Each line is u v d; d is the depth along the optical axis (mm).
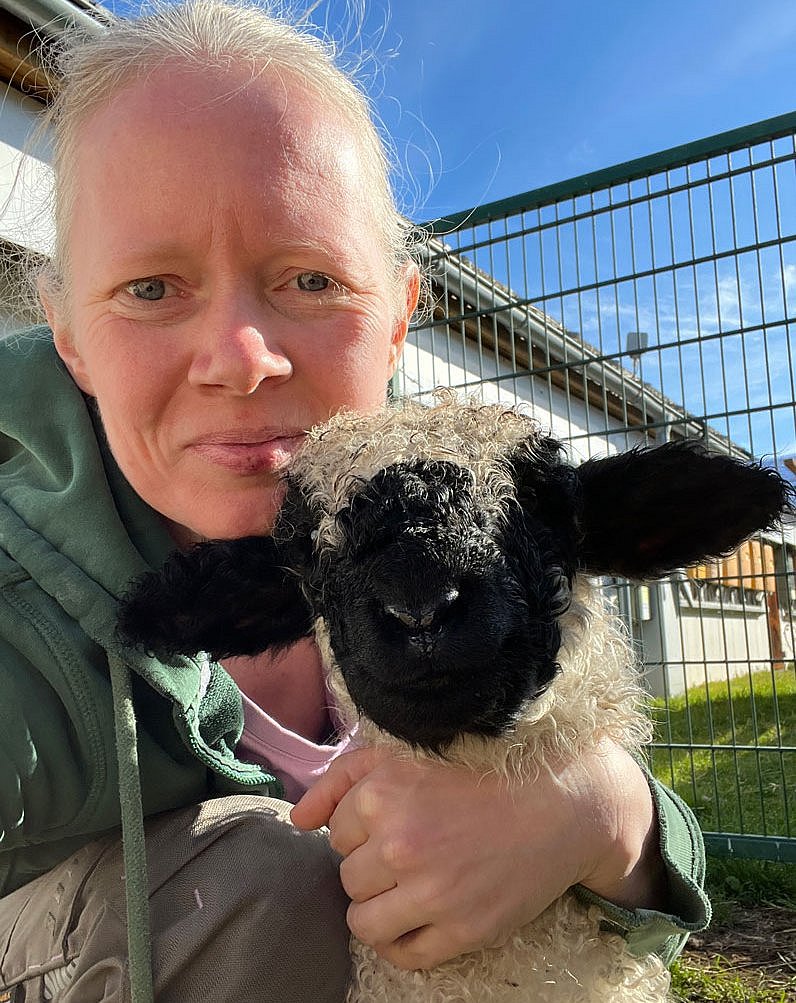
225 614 275
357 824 292
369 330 336
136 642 267
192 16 335
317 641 305
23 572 300
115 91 314
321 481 275
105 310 309
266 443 308
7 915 329
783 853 811
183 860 295
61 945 295
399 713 231
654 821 328
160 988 276
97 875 299
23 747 269
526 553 249
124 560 305
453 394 330
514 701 237
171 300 306
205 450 306
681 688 1685
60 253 348
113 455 338
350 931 312
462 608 222
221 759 305
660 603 998
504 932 282
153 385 303
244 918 284
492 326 1062
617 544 293
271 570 278
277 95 313
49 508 316
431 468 246
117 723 277
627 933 304
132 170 297
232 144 296
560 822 283
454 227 876
